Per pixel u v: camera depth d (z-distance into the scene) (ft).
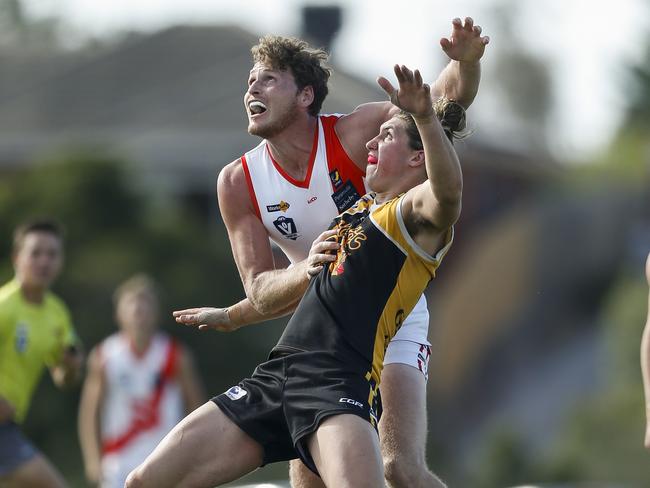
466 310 360.28
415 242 64.54
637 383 291.79
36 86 352.08
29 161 302.45
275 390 65.41
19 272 110.52
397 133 66.95
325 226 73.56
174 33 359.87
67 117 333.42
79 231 240.12
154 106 330.34
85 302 230.89
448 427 318.65
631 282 383.24
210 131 318.24
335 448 61.87
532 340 392.27
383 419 73.56
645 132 529.45
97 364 137.69
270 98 71.46
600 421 271.69
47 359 113.39
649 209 464.24
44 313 111.65
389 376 74.08
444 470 281.13
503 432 265.54
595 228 449.48
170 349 137.49
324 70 72.95
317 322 65.31
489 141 402.93
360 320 64.69
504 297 394.93
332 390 63.57
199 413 66.69
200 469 65.82
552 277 428.56
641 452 259.60
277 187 73.36
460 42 68.54
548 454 265.13
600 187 465.06
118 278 233.14
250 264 73.20
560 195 451.12
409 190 65.92
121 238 241.35
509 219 406.82
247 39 353.92
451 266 353.10
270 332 236.22
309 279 66.95
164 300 232.32
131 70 348.18
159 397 137.08
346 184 72.74
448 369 336.90
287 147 72.64
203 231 254.27
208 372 229.25
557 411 321.32
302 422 63.77
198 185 313.73
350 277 65.00
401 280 64.95
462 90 71.72
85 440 138.21
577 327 411.34
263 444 65.92
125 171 253.03
